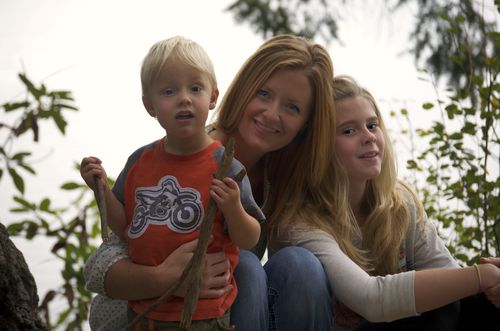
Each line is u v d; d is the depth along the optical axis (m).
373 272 3.43
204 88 2.68
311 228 3.21
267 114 3.12
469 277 2.92
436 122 4.37
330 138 3.25
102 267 2.72
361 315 3.11
